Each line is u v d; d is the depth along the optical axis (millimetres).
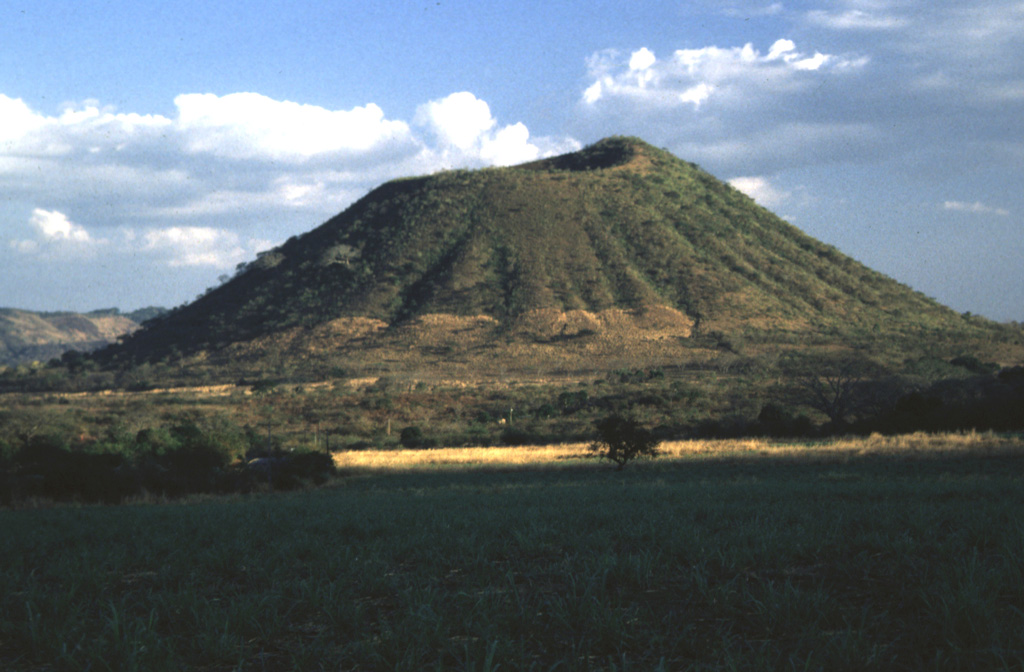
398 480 36906
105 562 9664
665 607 6473
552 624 6039
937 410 50500
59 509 24734
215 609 6492
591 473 36719
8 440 52938
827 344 142375
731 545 8875
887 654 5070
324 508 18766
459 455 49844
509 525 12133
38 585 8219
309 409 97938
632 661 5164
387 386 113750
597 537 9953
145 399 109375
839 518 10672
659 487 22578
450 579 8141
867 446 37500
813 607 5887
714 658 5137
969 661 4840
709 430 60906
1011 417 45250
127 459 37250
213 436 39375
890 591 6695
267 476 36250
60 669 5422
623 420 38375
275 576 8320
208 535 12961
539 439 65750
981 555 7777
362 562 8812
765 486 19953
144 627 5828
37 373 193750
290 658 5574
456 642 5711
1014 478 19672
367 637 5828
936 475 24484
